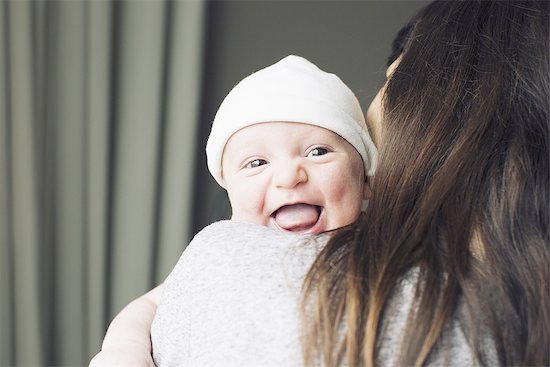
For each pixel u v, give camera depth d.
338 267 0.76
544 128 0.85
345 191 1.06
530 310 0.75
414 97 0.90
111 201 2.61
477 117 0.85
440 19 0.97
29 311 2.48
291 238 0.82
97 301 2.58
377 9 2.80
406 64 0.95
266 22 2.78
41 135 2.52
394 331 0.73
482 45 0.91
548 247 0.78
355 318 0.73
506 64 0.89
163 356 0.84
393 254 0.76
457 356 0.72
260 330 0.75
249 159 1.07
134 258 2.61
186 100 2.62
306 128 1.05
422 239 0.78
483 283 0.75
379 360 0.72
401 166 0.87
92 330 2.59
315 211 1.06
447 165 0.83
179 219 2.64
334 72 2.79
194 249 0.83
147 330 1.03
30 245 2.47
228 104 1.10
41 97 2.51
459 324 0.73
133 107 2.58
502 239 0.78
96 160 2.54
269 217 1.07
